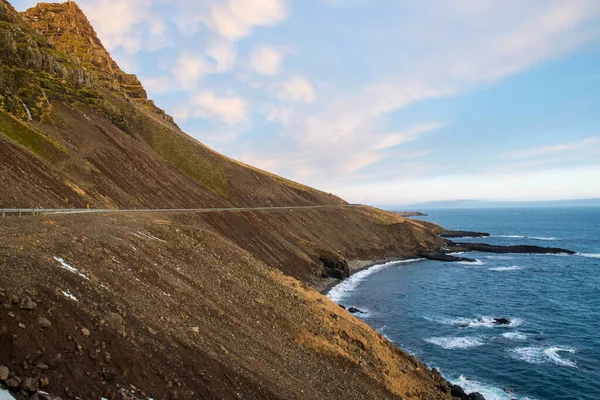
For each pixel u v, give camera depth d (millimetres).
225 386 14844
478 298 60719
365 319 48594
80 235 20672
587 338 42625
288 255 66750
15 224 20172
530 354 38031
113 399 10617
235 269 30875
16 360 9594
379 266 92500
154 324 15297
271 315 26000
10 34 66250
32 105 59844
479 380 32625
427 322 47844
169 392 12539
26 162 37688
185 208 66125
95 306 13477
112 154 63969
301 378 20156
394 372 27250
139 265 21000
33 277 12883
